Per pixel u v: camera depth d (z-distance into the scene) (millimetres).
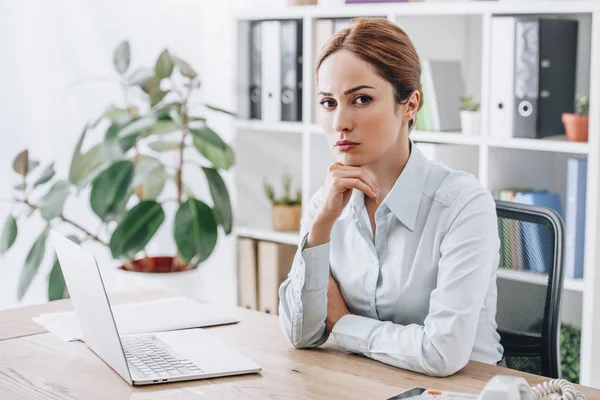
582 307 3000
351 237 1826
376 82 1608
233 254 3715
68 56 3557
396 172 1755
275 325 1859
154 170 3281
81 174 3326
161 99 3430
